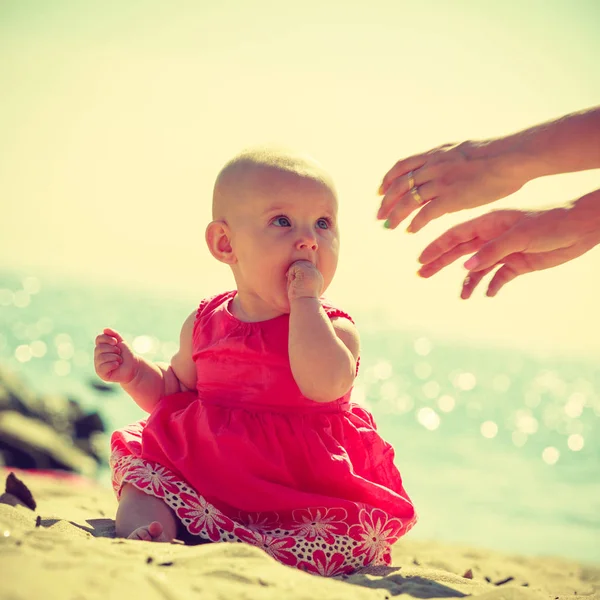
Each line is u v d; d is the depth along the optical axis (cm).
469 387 2261
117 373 302
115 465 294
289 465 275
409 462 1016
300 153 290
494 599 209
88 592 162
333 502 271
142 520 265
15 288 3991
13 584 160
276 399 278
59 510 340
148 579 177
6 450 733
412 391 1981
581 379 2867
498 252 269
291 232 276
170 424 289
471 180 275
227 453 273
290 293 270
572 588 338
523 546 628
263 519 273
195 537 269
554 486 894
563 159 262
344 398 291
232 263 294
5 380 827
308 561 262
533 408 1886
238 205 284
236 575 198
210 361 288
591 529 698
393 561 372
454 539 643
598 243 275
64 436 818
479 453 1124
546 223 266
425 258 298
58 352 1920
